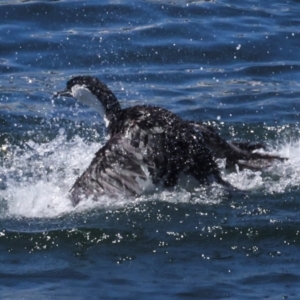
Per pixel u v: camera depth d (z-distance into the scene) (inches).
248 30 2326.5
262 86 2066.9
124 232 1279.5
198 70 2155.5
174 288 1130.7
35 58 2187.5
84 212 1344.7
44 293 1117.7
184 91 2036.2
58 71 2142.0
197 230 1282.0
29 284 1143.6
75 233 1272.1
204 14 2397.9
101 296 1110.4
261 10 2440.9
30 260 1214.9
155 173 1371.8
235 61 2204.7
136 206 1347.2
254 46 2249.0
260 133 1785.2
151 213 1331.2
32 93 1999.3
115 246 1248.2
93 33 2284.7
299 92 2023.9
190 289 1126.4
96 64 2175.2
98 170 1370.6
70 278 1160.2
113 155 1370.6
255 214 1328.7
